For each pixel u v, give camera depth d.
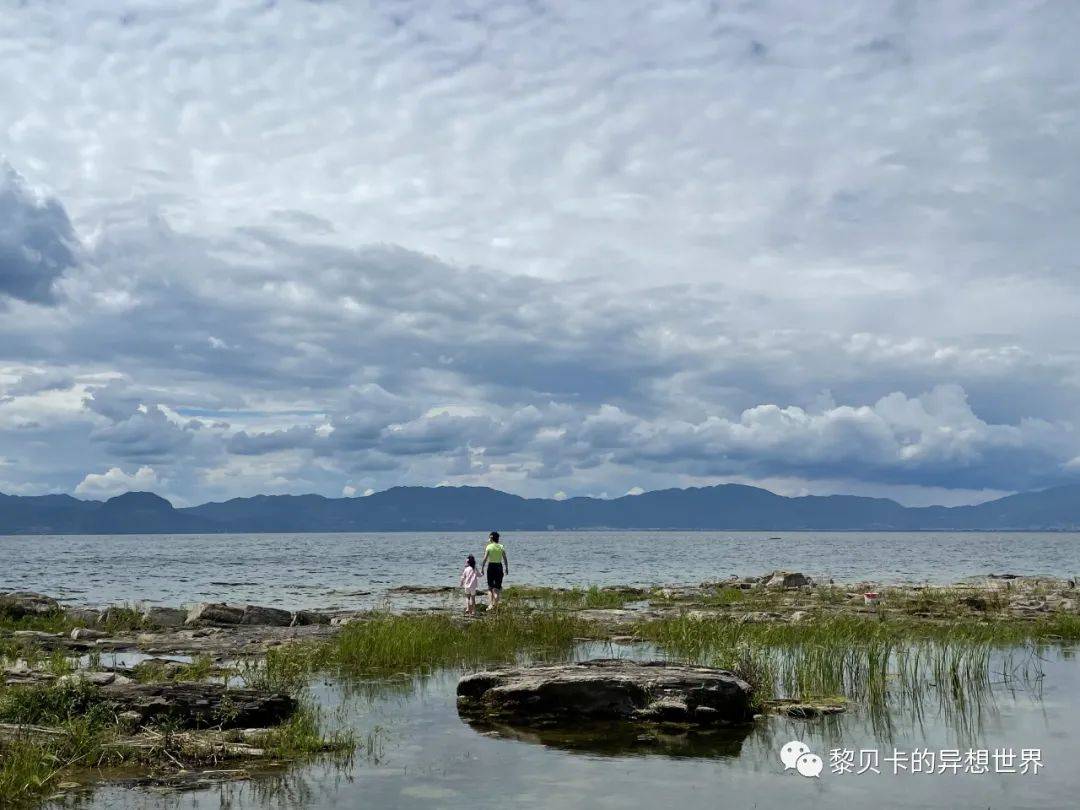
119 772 10.62
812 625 23.00
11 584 53.41
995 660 19.19
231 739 12.03
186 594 44.62
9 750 11.00
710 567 80.81
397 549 159.38
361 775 10.48
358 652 19.64
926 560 102.81
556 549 151.00
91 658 18.80
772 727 13.02
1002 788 9.94
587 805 9.30
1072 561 101.69
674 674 14.19
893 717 13.62
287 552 138.12
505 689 14.19
